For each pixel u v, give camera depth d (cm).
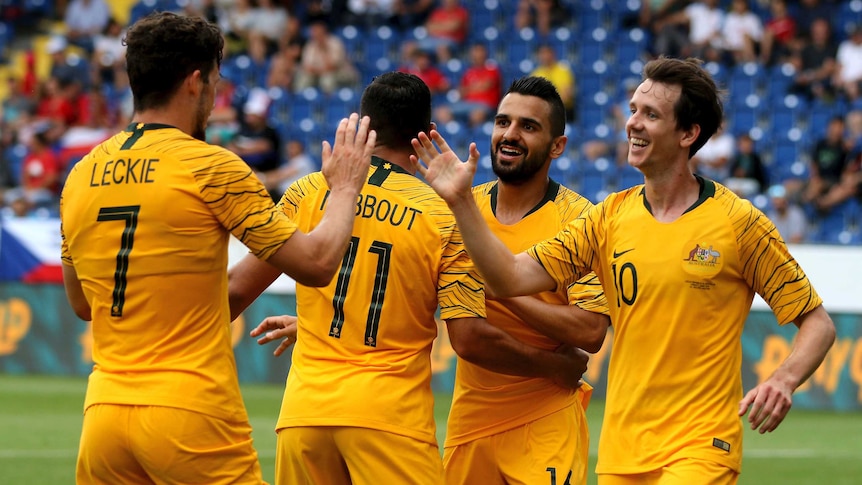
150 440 1465
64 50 7125
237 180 1484
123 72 7169
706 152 5906
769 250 1580
